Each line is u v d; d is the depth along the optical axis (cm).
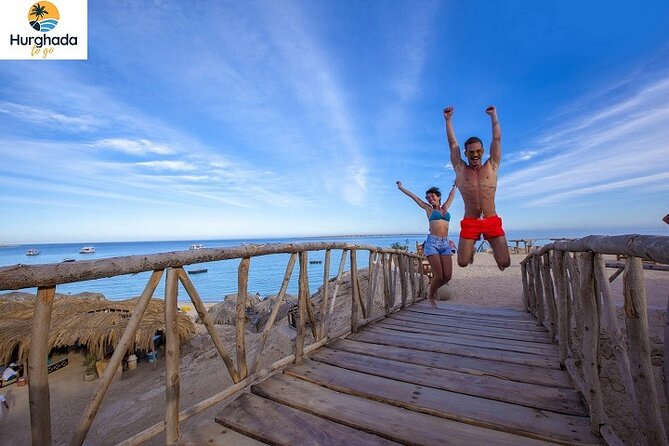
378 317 516
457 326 491
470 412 219
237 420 213
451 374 286
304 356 326
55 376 812
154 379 803
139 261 172
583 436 191
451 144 441
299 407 230
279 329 816
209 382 679
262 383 263
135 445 179
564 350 298
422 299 786
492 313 605
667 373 113
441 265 569
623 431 262
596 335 200
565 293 300
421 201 592
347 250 424
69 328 853
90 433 572
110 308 996
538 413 218
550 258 407
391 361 320
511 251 1873
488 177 407
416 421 212
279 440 192
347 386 259
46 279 135
